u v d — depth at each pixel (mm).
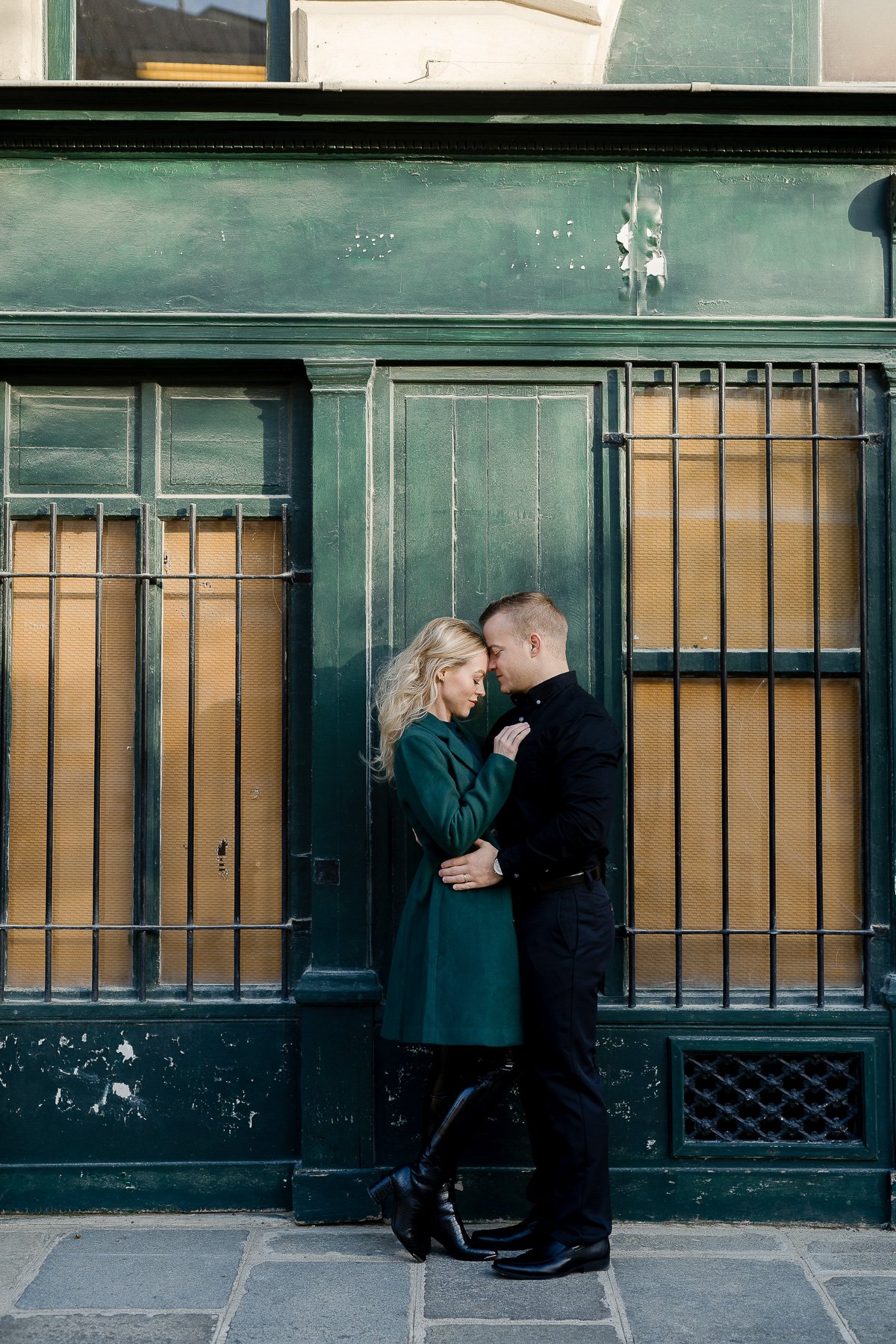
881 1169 3232
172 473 3428
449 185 3355
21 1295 2777
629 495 3312
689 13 3402
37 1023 3291
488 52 3375
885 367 3332
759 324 3320
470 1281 2855
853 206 3365
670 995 3332
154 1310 2701
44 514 3406
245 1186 3271
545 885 2912
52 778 3361
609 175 3361
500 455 3369
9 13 3420
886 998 3254
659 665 3363
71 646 3426
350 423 3322
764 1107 3275
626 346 3332
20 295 3318
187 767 3418
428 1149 2936
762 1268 2938
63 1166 3256
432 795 2832
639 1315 2684
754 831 3387
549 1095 2863
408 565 3354
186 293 3326
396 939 3201
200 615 3432
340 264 3342
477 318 3307
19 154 3322
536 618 3033
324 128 3285
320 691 3295
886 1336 2594
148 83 3184
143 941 3334
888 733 3348
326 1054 3242
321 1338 2576
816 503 3295
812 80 3410
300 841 3367
